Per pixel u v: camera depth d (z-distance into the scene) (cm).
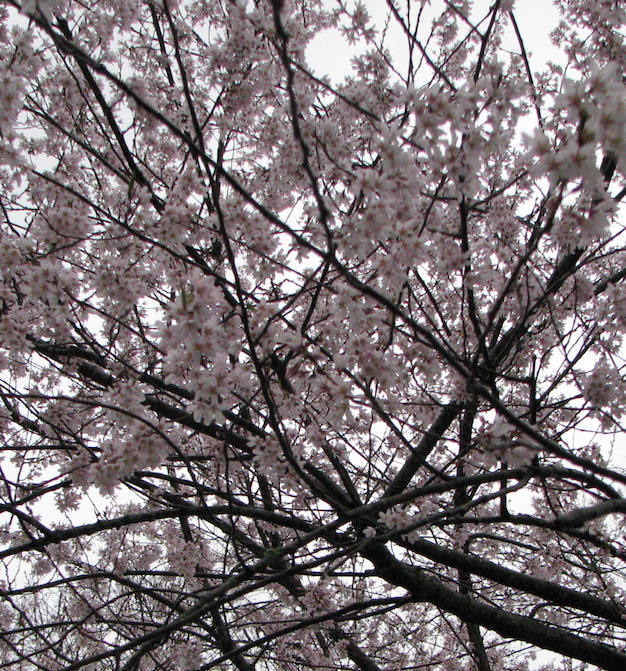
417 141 244
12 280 353
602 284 434
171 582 638
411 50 351
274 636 349
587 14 443
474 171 252
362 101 402
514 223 393
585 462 248
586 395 312
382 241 264
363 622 665
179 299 254
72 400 268
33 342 341
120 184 518
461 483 316
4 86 297
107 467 298
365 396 281
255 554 485
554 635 427
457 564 422
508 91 266
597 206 245
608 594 498
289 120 436
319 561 287
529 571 552
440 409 485
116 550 617
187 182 355
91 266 411
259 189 477
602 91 187
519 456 254
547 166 188
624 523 575
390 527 330
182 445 475
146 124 447
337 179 335
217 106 420
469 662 648
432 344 242
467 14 382
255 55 385
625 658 425
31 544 358
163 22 499
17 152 326
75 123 454
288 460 288
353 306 271
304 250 288
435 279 524
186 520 600
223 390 261
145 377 333
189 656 500
